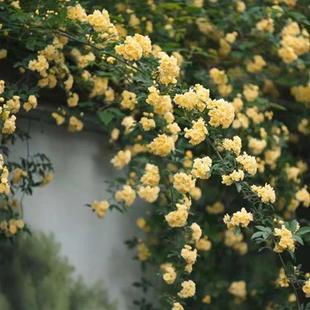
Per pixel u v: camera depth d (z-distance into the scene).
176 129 5.21
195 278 7.08
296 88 7.16
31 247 6.38
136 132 6.27
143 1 6.46
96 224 6.79
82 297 6.63
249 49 7.04
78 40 5.39
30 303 6.33
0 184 4.96
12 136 6.18
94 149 6.83
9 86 5.53
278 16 6.98
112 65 5.50
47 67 5.54
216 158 5.11
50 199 6.53
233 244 7.04
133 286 6.93
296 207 6.98
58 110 6.24
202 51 6.73
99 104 6.30
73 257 6.62
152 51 5.54
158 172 5.84
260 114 6.79
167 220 5.36
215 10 6.90
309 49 7.07
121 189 6.33
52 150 6.55
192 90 4.98
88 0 5.95
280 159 7.05
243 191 4.96
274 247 5.09
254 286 7.31
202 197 7.07
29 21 5.35
